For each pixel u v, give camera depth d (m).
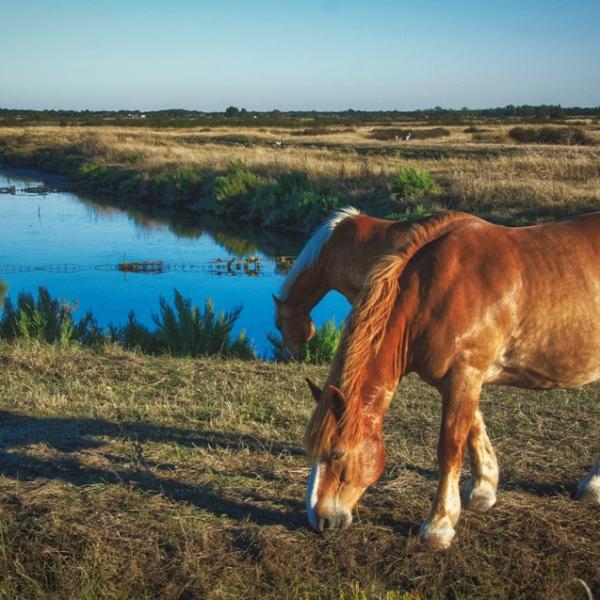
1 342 8.02
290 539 3.87
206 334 8.38
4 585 3.62
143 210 26.38
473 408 3.69
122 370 7.05
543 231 3.91
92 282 14.48
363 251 5.26
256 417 5.76
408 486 4.48
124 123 82.44
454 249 3.71
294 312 5.91
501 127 55.75
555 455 4.94
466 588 3.58
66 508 4.10
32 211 26.19
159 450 4.98
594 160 20.61
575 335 3.78
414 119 94.94
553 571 3.66
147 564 3.71
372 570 3.68
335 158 30.02
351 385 3.52
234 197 24.38
